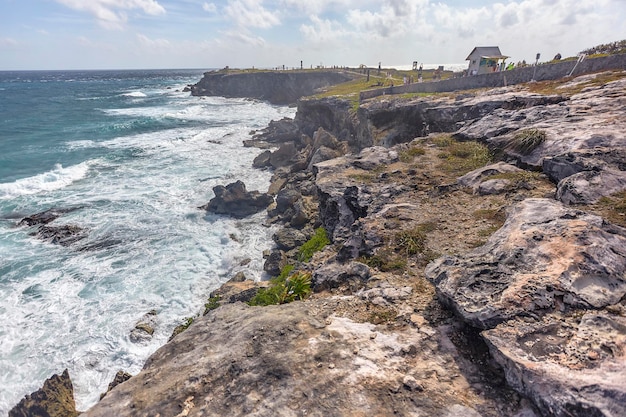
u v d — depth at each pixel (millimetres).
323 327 7023
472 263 7164
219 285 19641
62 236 23578
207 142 49062
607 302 5684
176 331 15812
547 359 5000
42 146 44281
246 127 60281
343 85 70000
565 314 5688
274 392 5547
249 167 38812
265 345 6512
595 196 9617
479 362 5867
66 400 12797
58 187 31719
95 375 14242
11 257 21109
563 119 15445
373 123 31109
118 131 54938
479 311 6027
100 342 15633
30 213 26625
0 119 61000
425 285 8250
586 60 25188
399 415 5055
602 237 6645
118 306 17703
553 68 26688
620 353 4789
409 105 27797
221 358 6340
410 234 10422
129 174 35625
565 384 4578
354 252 10859
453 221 10984
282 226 25828
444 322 6816
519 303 5934
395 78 69000
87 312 17234
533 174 12469
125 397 5941
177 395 5711
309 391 5500
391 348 6316
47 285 18891
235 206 28250
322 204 18234
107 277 19781
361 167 17141
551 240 6895
